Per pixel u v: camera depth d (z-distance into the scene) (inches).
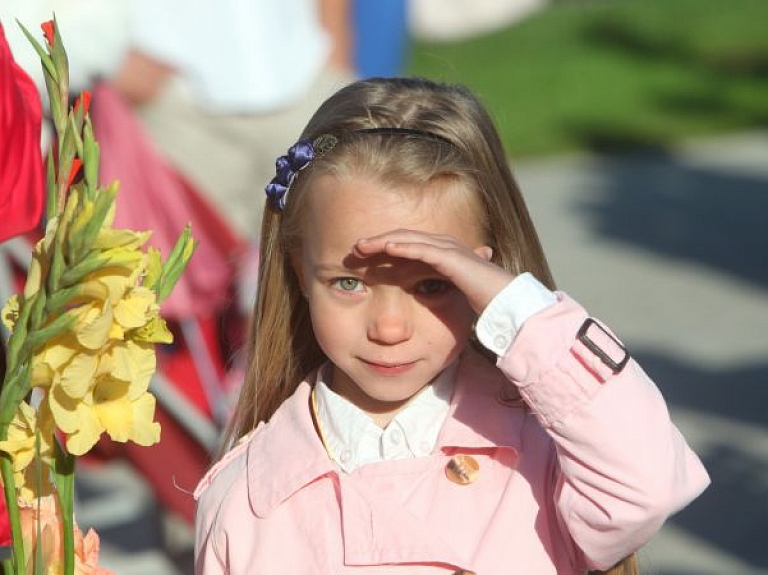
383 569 186.1
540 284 178.9
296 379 207.9
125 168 358.3
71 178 155.3
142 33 367.9
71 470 154.1
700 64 1355.8
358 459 192.9
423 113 192.5
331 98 199.3
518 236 196.7
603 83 1270.9
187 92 374.3
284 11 384.8
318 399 199.6
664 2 1626.5
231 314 362.6
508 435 191.0
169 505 359.3
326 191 185.0
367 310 182.5
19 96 157.8
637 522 174.4
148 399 153.8
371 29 478.9
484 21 525.7
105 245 142.6
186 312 355.3
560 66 1338.6
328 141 189.8
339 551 188.1
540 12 1585.9
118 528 449.7
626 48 1423.5
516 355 176.2
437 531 186.9
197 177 373.7
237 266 364.5
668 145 1066.1
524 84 1268.5
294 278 203.5
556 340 175.6
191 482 355.9
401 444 192.4
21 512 158.9
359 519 188.1
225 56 376.8
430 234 179.8
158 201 361.7
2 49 155.9
